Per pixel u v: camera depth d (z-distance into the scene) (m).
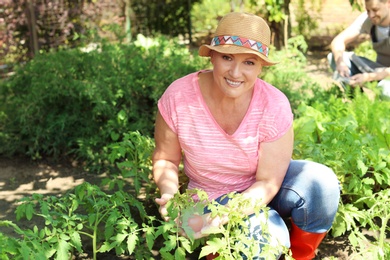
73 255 3.10
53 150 4.84
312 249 2.94
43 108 4.77
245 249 2.52
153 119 4.85
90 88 4.59
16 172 4.53
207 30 10.07
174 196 2.58
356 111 4.13
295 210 2.82
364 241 3.32
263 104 2.70
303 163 2.90
